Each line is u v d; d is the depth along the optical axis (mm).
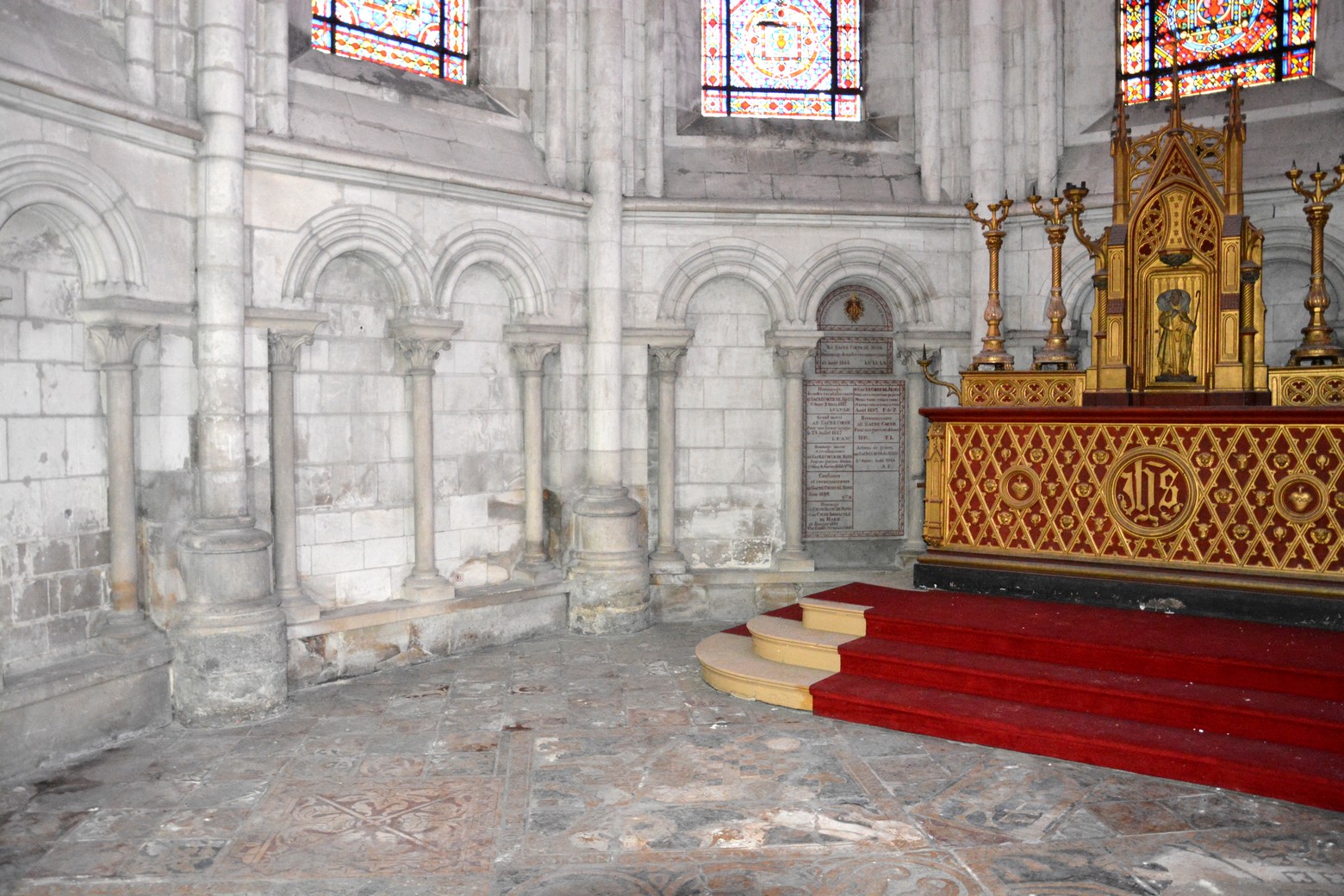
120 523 6688
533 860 4766
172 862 4770
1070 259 10000
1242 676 6125
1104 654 6543
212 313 6992
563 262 9539
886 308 10586
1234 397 7699
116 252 6469
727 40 10773
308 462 8023
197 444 7062
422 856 4812
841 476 10555
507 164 9227
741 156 10508
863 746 6277
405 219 8297
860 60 10906
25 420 6199
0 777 5758
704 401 10391
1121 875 4539
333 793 5605
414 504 8648
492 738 6516
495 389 9375
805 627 7863
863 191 10406
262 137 7316
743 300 10406
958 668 6727
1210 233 7891
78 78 6188
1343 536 6762
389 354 8570
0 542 6047
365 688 7723
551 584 9469
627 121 9922
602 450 9680
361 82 8617
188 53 6953
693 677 7953
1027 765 5906
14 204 5812
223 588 6914
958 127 10453
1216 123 9883
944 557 8297
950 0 10461
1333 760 5445
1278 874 4539
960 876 4551
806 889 4449
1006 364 8641
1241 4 10000
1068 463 7820
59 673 6156
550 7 9570
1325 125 9352
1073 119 10461
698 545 10414
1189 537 7340
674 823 5168
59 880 4602
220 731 6688
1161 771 5680
